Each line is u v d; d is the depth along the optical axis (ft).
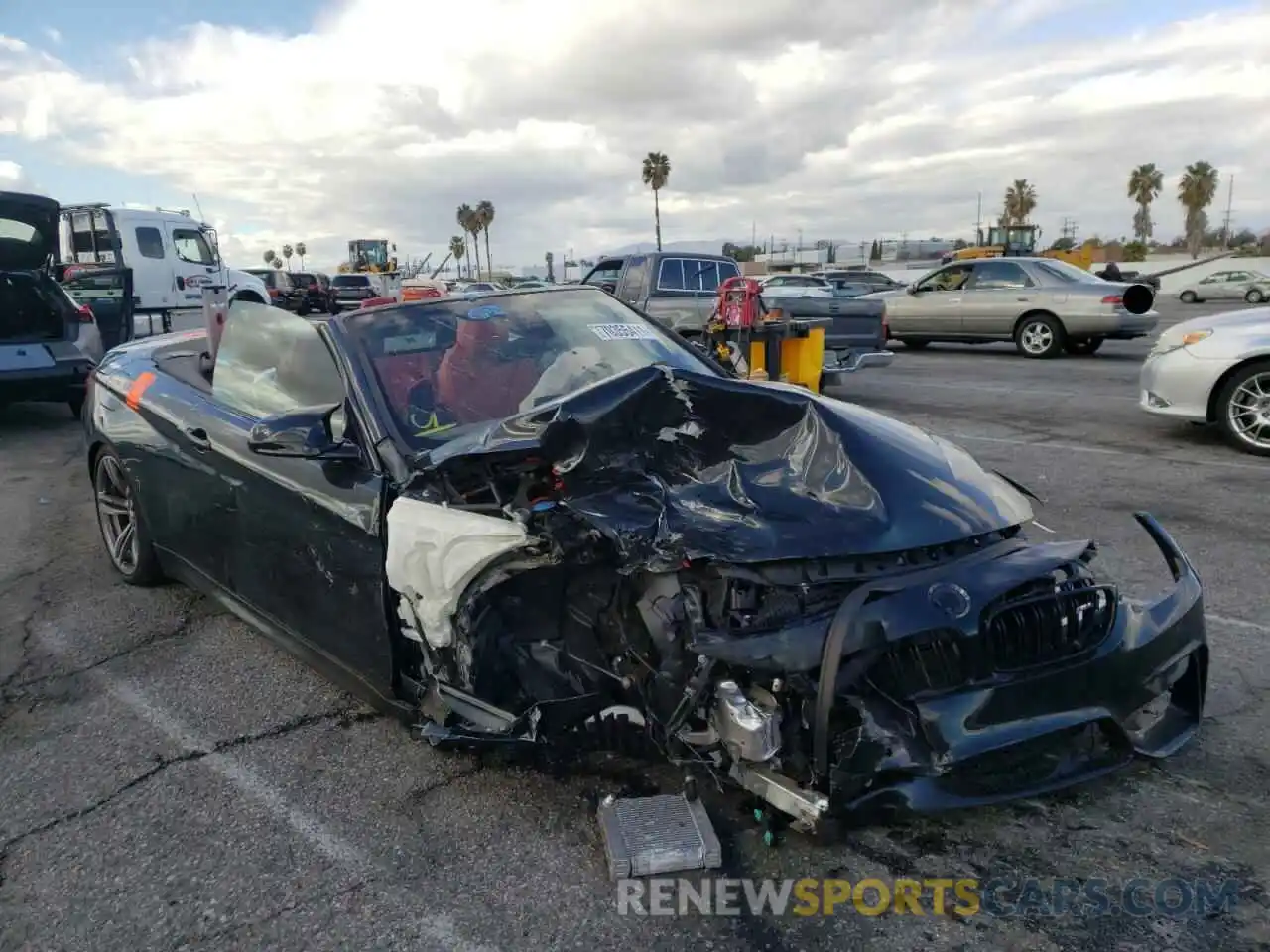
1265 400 24.06
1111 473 22.40
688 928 7.62
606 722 8.80
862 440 9.21
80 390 30.96
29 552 17.80
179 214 57.31
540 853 8.60
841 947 7.38
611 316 13.30
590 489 8.93
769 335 28.89
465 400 11.07
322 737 10.88
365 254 152.87
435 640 9.15
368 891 8.19
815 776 7.55
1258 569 15.44
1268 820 8.77
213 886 8.32
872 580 8.09
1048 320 48.83
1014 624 8.04
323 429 9.96
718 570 8.07
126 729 11.20
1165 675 8.86
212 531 12.78
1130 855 8.34
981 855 8.39
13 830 9.23
